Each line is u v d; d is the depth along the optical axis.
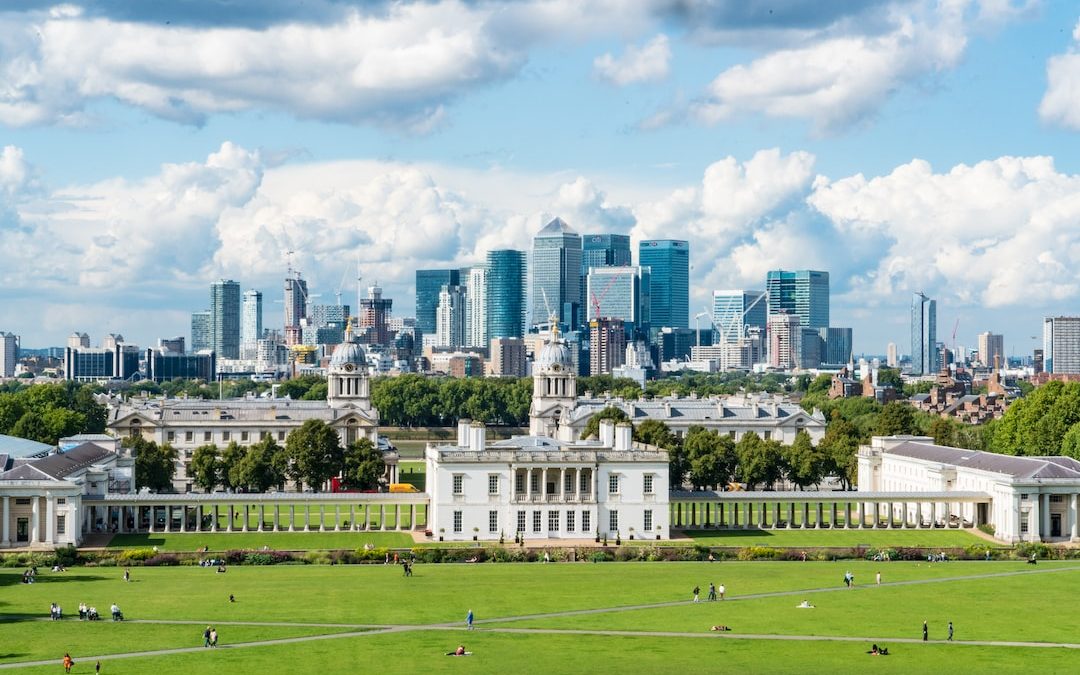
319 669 192.88
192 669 192.12
